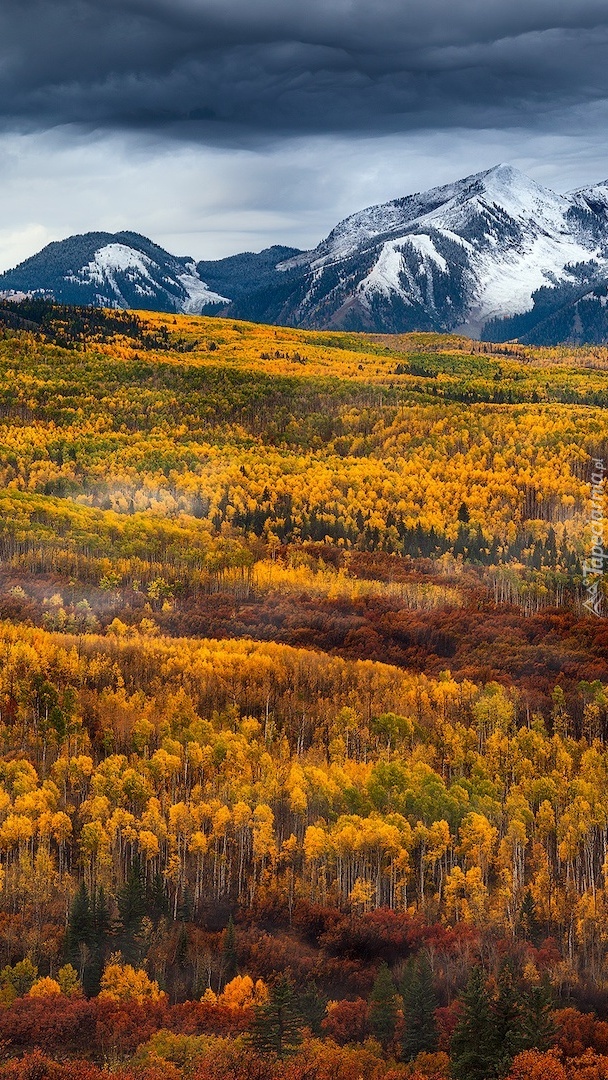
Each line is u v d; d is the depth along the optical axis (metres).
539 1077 104.44
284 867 167.75
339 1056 114.00
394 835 162.25
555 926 153.12
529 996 117.06
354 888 154.50
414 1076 108.00
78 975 139.50
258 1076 111.94
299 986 138.50
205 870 167.12
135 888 150.38
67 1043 123.62
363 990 137.50
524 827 165.62
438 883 167.38
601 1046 116.31
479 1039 109.31
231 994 133.25
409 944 145.25
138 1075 112.94
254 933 149.75
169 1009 130.50
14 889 155.50
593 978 138.88
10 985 134.00
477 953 142.25
